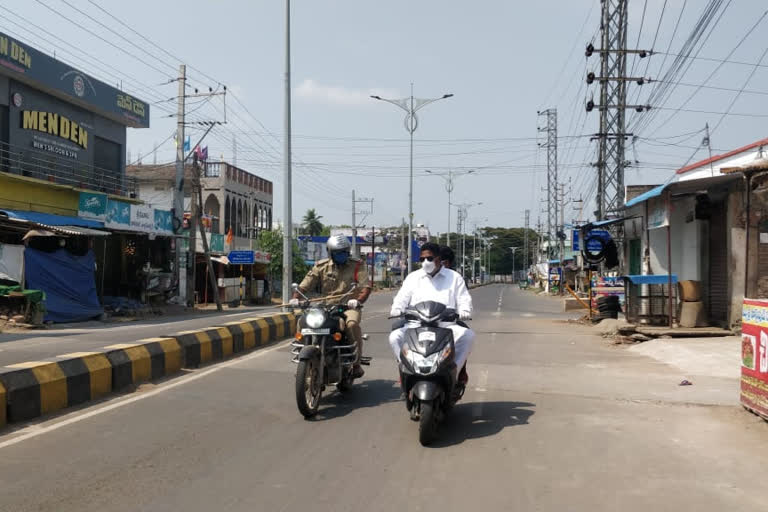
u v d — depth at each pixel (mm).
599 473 4914
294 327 15305
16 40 22734
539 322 21266
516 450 5555
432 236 99000
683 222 16109
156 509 4137
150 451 5441
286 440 5848
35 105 24703
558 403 7535
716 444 5730
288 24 19094
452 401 6309
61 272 20453
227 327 11562
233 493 4441
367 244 82375
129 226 26594
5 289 17938
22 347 12984
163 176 45031
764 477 4820
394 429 6281
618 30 26266
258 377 9109
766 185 9406
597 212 26625
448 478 4793
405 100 40719
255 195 54625
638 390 8375
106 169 29406
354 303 7418
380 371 9984
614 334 15492
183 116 29812
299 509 4148
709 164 17172
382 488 4559
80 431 6078
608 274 28688
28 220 19953
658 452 5484
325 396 7938
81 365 7469
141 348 8797
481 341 14828
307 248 60406
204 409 7070
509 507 4188
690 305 14484
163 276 28688
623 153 26359
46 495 4371
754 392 6645
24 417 6438
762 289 12961
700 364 10453
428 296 6734
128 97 30031
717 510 4148
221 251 41750
